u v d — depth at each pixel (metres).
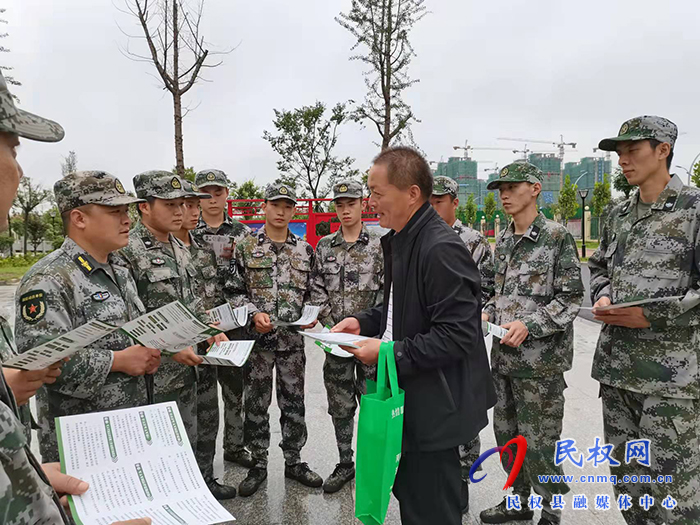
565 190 30.38
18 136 0.90
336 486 2.93
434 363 1.59
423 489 1.70
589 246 29.78
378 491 1.52
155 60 8.73
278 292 3.20
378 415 1.52
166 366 2.54
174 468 1.30
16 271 20.94
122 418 1.40
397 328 1.79
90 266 1.93
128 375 2.03
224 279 3.52
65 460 1.24
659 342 2.09
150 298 2.57
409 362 1.59
